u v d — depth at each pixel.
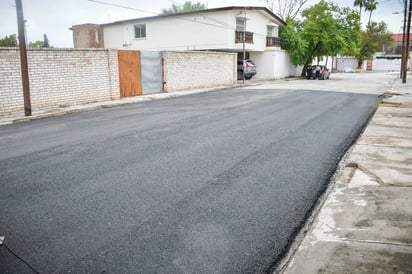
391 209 3.79
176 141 7.23
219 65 23.28
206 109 12.06
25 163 5.86
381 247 3.04
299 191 4.50
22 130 9.06
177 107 12.78
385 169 5.19
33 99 12.45
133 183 4.79
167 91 18.70
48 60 12.79
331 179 4.94
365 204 3.97
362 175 4.98
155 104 13.92
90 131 8.54
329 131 8.14
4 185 4.80
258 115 10.57
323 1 35.41
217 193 4.41
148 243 3.25
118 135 7.94
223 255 3.06
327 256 2.95
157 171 5.28
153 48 32.16
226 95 17.22
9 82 11.64
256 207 4.02
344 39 35.81
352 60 72.06
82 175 5.16
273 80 31.30
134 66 16.70
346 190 4.43
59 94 13.30
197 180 4.88
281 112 11.14
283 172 5.22
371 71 64.88
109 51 15.16
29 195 4.43
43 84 12.70
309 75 33.69
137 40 32.81
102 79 15.03
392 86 22.61
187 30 30.27
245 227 3.56
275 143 6.97
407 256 2.88
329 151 6.39
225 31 28.69
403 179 4.74
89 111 12.45
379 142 6.91
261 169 5.35
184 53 19.73
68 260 3.00
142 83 17.31
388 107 12.07
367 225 3.47
